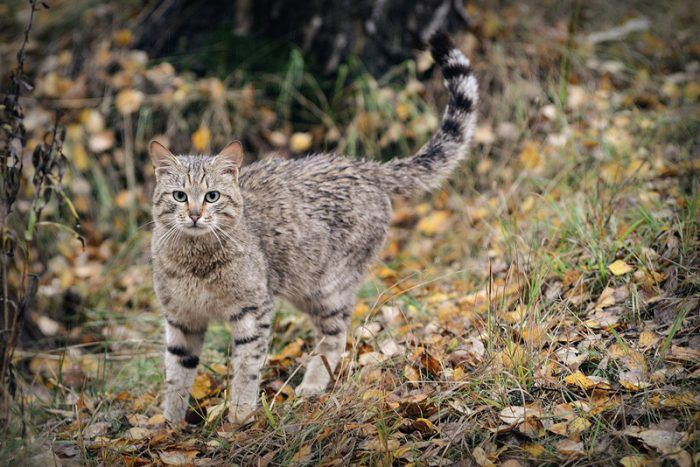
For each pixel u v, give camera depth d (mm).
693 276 7047
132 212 11391
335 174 8062
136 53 12336
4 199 6438
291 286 7844
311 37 11992
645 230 8086
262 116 11781
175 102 11906
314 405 6797
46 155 6809
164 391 7480
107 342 8805
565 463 5457
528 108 11750
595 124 11352
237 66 12211
